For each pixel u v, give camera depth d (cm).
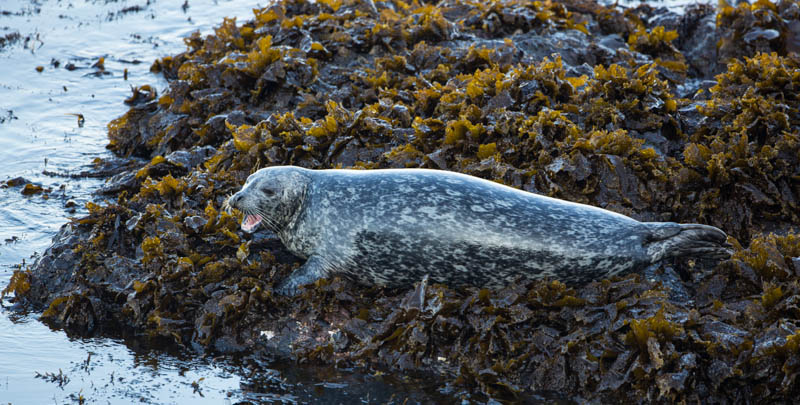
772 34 3716
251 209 2030
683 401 1684
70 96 3747
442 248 1922
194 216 2191
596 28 4003
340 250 1997
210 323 1988
